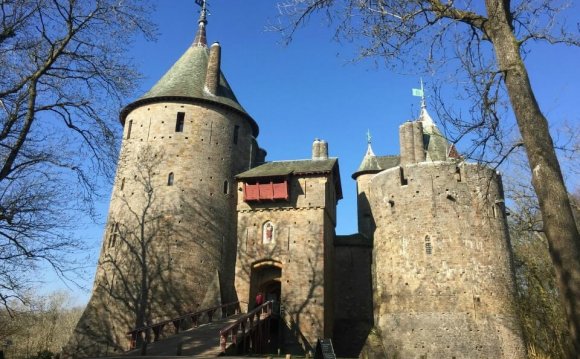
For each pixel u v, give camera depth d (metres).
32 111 13.82
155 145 31.92
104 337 27.56
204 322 27.70
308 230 30.47
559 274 6.87
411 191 31.30
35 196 14.98
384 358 29.00
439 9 9.02
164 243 29.42
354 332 33.03
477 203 29.88
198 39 38.28
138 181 31.31
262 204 31.72
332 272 33.81
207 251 30.27
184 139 32.12
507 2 8.47
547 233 7.17
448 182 30.61
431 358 27.20
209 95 33.94
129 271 29.06
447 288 28.34
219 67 35.59
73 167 15.56
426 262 29.28
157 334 21.47
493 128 9.18
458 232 29.38
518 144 8.98
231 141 34.06
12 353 42.09
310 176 31.86
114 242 30.33
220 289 29.08
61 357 26.95
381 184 33.22
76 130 15.54
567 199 7.23
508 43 8.20
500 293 28.17
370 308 34.06
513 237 32.25
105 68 15.53
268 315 26.23
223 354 18.08
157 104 33.06
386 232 31.78
